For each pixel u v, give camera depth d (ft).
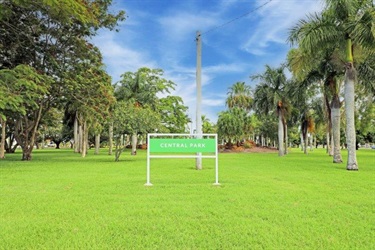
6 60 63.98
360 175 39.83
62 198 23.20
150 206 20.34
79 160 74.54
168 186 29.30
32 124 78.79
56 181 33.19
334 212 18.78
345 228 15.60
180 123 152.87
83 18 51.62
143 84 122.83
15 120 76.48
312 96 107.96
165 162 66.39
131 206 20.34
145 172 43.45
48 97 73.46
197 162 48.57
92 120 81.76
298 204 20.99
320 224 16.25
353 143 49.26
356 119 111.65
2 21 54.65
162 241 13.73
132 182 32.32
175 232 14.90
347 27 49.16
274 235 14.49
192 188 27.99
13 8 56.24
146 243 13.47
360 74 63.05
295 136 252.83
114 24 71.36
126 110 73.41
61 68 69.26
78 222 16.62
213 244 13.37
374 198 23.26
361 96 96.89
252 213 18.44
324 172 43.93
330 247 13.04
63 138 220.84
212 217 17.58
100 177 37.19
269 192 25.76
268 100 108.99
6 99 45.91
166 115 144.15
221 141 200.85
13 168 49.70
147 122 73.05
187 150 31.19
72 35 68.23
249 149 165.17
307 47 50.31
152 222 16.56
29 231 15.10
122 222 16.56
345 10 49.90
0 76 48.60
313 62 60.64
